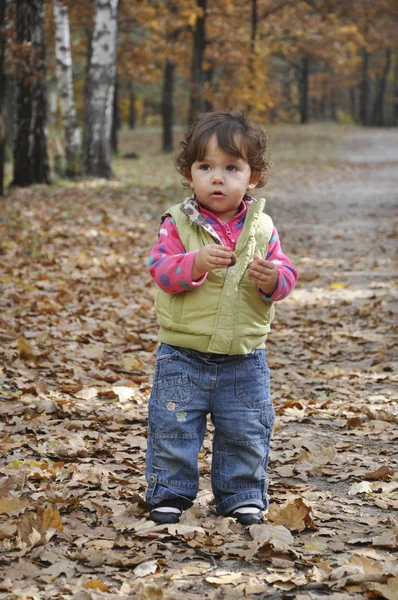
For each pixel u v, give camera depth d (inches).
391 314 364.8
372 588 117.2
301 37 1781.5
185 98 2647.6
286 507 143.4
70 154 916.0
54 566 122.0
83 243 513.7
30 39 776.3
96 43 903.7
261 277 132.3
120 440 193.8
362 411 225.8
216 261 129.0
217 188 135.7
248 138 136.3
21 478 157.2
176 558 127.8
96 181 872.3
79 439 188.4
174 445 139.8
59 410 211.2
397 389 253.0
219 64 1545.3
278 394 245.9
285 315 367.2
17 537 130.8
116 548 131.8
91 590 114.5
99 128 913.5
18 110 804.6
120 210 657.0
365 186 1063.0
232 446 142.5
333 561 128.7
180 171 143.5
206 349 136.9
